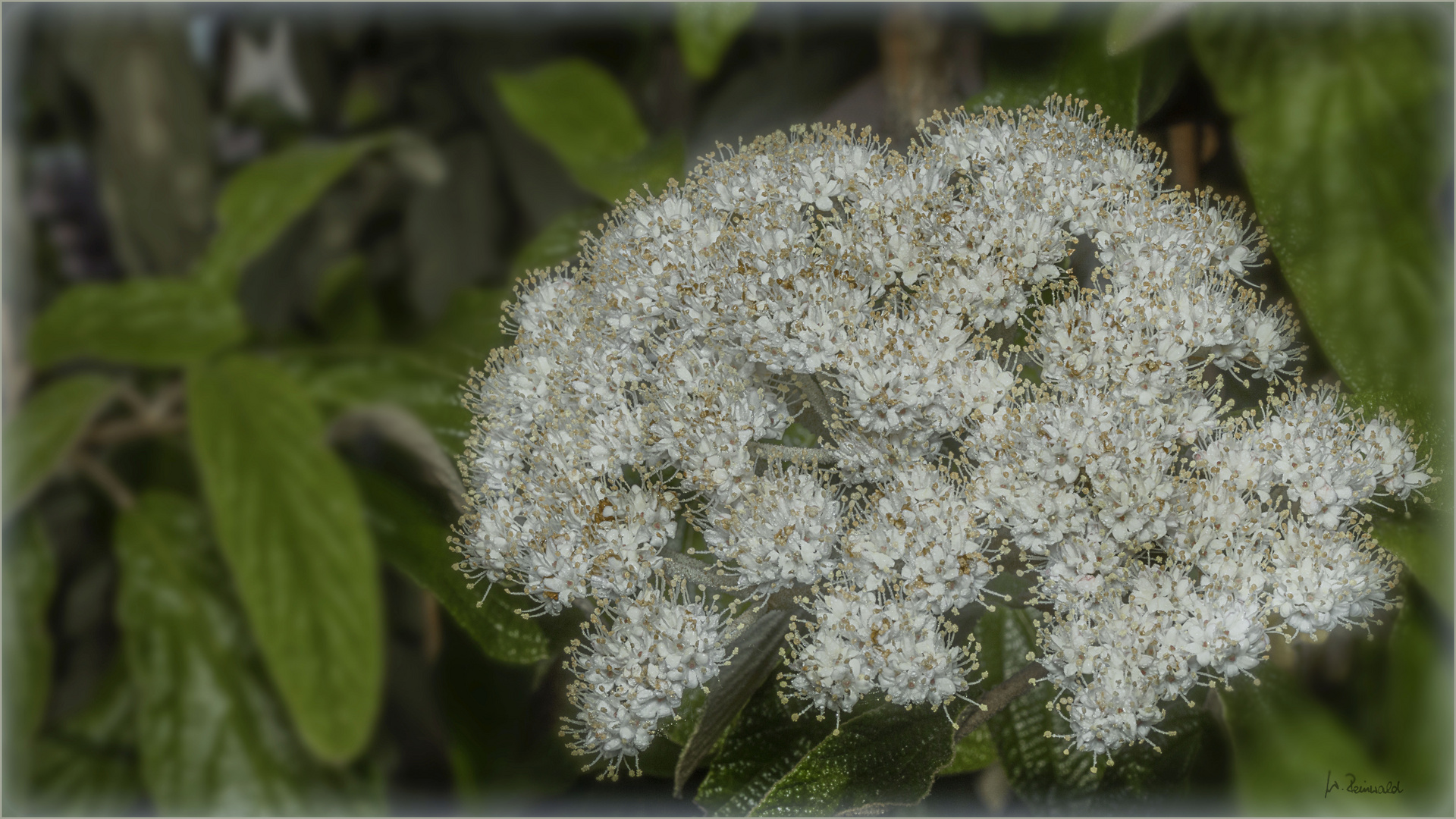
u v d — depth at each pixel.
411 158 0.75
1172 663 0.64
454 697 0.73
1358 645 0.69
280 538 0.67
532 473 0.67
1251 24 0.67
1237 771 0.67
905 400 0.65
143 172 0.75
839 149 0.68
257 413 0.68
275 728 0.69
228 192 0.71
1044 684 0.70
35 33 0.74
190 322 0.68
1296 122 0.67
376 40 0.78
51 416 0.69
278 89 0.78
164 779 0.69
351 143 0.73
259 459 0.67
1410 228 0.66
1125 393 0.66
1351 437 0.66
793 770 0.65
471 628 0.70
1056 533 0.65
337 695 0.66
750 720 0.69
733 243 0.67
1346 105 0.67
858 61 0.73
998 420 0.65
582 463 0.67
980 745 0.70
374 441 0.74
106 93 0.75
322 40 0.78
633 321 0.67
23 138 0.75
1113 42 0.67
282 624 0.66
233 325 0.68
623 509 0.66
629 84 0.76
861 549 0.65
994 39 0.70
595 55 0.76
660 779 0.72
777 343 0.66
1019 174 0.67
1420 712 0.67
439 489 0.71
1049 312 0.66
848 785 0.65
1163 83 0.69
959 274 0.66
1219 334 0.66
